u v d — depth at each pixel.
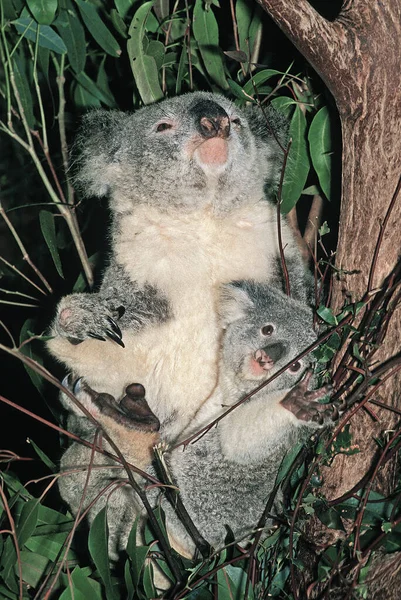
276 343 1.69
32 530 1.65
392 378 1.64
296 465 1.67
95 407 1.71
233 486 1.76
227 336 1.72
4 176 2.34
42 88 2.15
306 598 1.62
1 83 2.13
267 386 1.70
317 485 1.65
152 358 1.77
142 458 1.73
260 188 1.81
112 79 2.10
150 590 1.64
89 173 1.83
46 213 1.89
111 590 1.63
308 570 1.65
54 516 1.78
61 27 1.92
